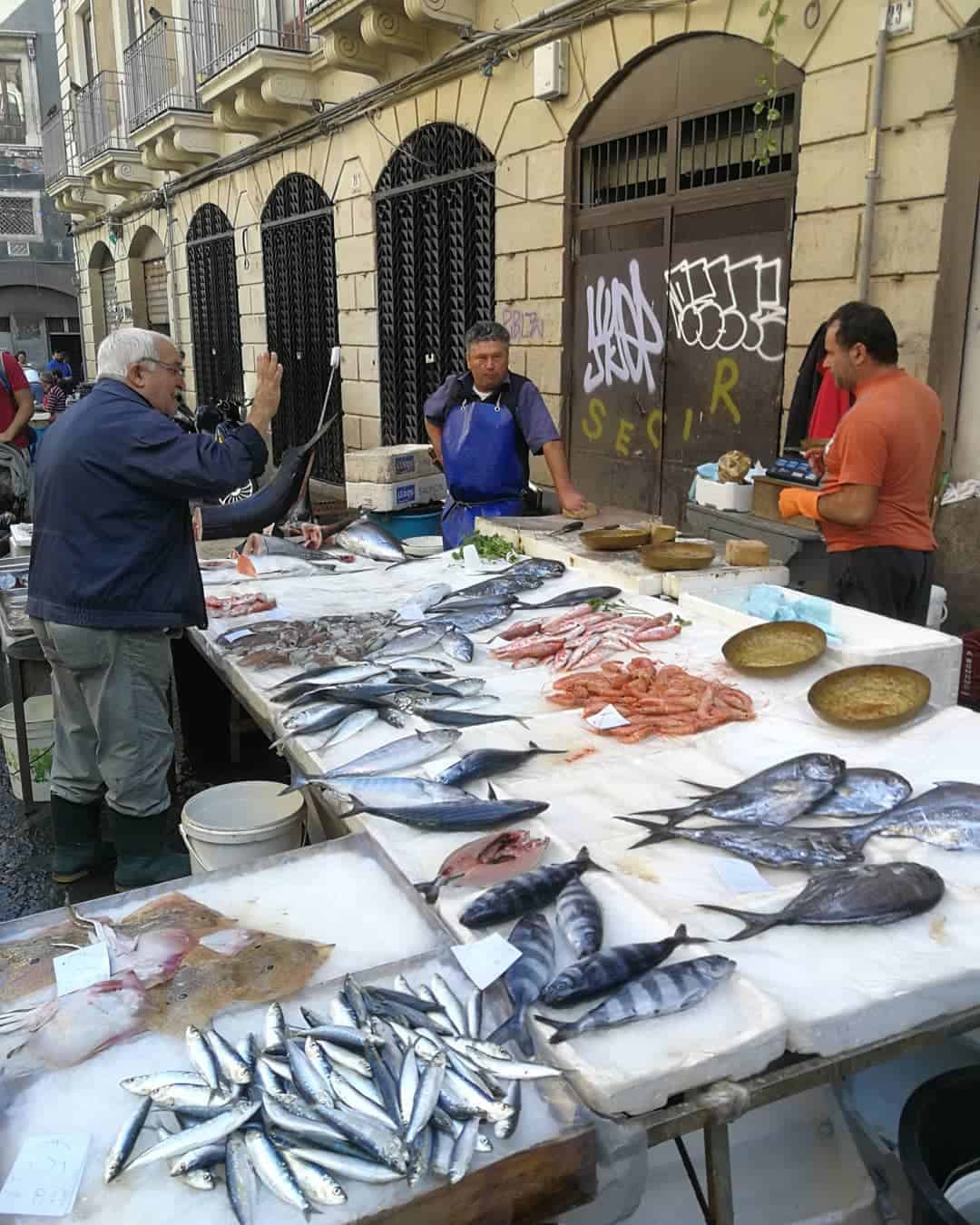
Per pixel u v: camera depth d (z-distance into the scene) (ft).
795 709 9.43
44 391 62.85
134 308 63.36
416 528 22.88
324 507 26.58
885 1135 6.32
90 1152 4.37
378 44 29.25
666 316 23.15
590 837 7.11
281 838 9.27
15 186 97.96
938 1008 5.42
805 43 18.33
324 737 9.22
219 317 50.75
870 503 11.94
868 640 10.61
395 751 8.52
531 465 28.48
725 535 17.12
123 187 59.31
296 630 12.30
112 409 10.16
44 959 5.77
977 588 17.37
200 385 54.95
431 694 9.75
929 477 12.51
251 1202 4.08
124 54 54.39
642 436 24.50
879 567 12.48
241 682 11.04
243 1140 4.35
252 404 10.56
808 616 11.50
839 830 6.89
